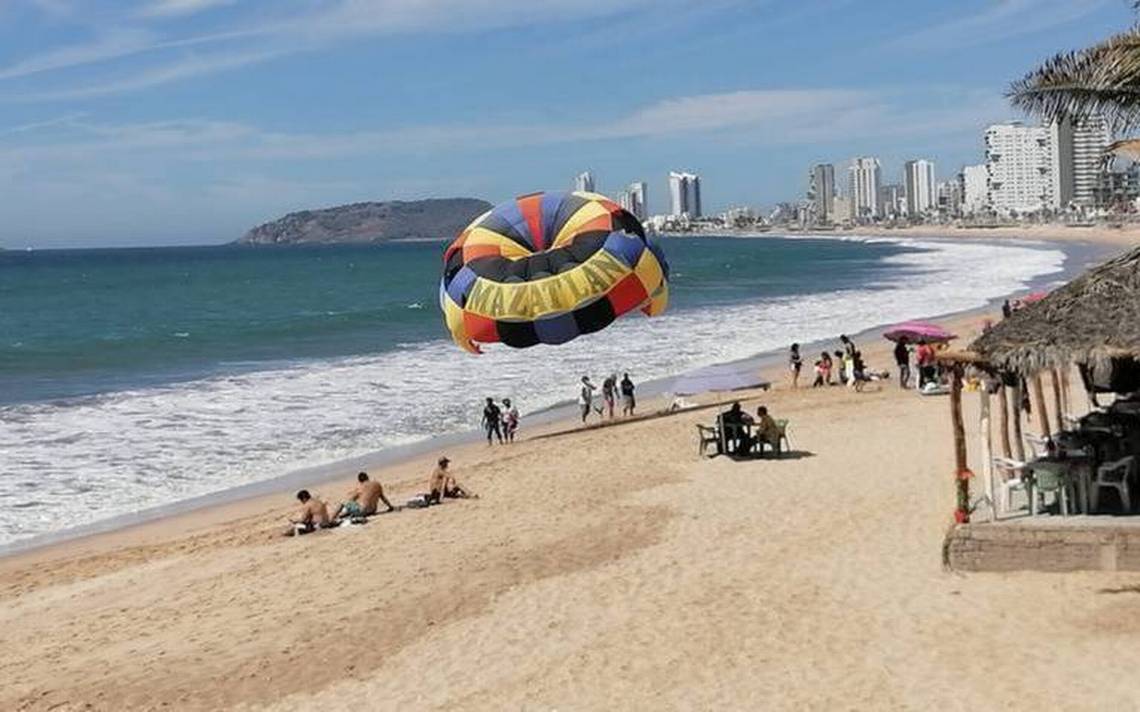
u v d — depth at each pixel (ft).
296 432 93.25
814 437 77.15
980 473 60.08
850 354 105.40
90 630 46.21
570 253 92.07
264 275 437.99
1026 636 36.96
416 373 126.93
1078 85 44.57
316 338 175.63
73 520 68.08
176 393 115.65
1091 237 505.25
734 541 51.42
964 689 33.45
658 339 152.97
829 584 43.96
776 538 51.34
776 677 35.47
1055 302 43.34
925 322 161.79
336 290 322.55
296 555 55.06
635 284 91.40
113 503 71.87
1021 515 45.09
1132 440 47.24
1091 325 41.29
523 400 107.96
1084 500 44.50
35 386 125.49
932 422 79.10
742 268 376.48
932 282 259.80
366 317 214.07
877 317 176.14
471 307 91.66
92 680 40.22
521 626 42.27
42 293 337.11
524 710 34.76
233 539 60.08
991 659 35.42
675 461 72.38
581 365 129.59
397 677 38.45
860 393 99.35
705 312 195.83
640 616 42.19
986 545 43.45
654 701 34.55
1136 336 40.04
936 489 58.03
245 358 149.48
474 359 138.51
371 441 89.45
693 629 40.27
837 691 34.04
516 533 55.98
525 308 89.81
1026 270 290.15
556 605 44.32
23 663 42.63
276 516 65.77
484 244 95.30
